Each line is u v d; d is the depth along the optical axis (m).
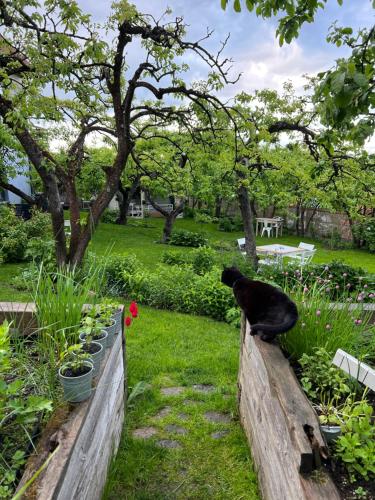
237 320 5.52
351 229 16.06
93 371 1.79
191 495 2.24
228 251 9.97
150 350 4.43
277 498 1.74
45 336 1.95
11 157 10.00
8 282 6.84
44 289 2.12
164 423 2.98
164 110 5.95
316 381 2.04
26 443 1.40
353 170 6.21
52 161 5.75
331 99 1.69
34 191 14.54
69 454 1.28
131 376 3.72
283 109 7.44
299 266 7.25
